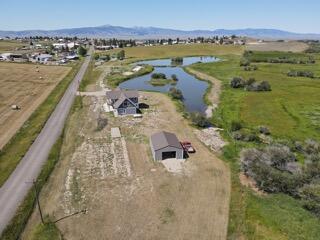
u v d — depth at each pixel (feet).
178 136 196.65
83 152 171.42
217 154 170.50
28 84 343.05
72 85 345.92
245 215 115.24
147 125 216.74
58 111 244.01
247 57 608.60
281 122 227.81
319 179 132.57
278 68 483.92
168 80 400.67
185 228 109.91
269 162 150.00
